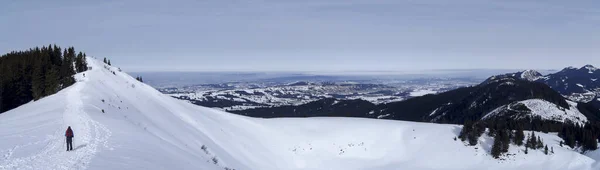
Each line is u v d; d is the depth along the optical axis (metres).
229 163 38.88
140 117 47.69
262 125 69.06
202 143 44.66
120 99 55.94
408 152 56.66
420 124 67.62
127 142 28.11
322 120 71.94
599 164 48.25
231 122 68.44
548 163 49.38
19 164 20.69
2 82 65.56
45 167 20.14
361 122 69.25
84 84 59.34
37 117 37.84
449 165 51.22
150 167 22.75
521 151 52.88
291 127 68.00
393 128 65.38
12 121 36.66
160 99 70.44
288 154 57.28
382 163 53.69
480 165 50.31
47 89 61.12
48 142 26.59
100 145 25.95
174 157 27.75
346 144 60.31
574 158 50.28
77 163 20.92
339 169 52.06
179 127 51.28
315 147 59.78
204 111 72.81
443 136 59.31
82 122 34.06
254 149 55.31
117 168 21.02
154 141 31.42
